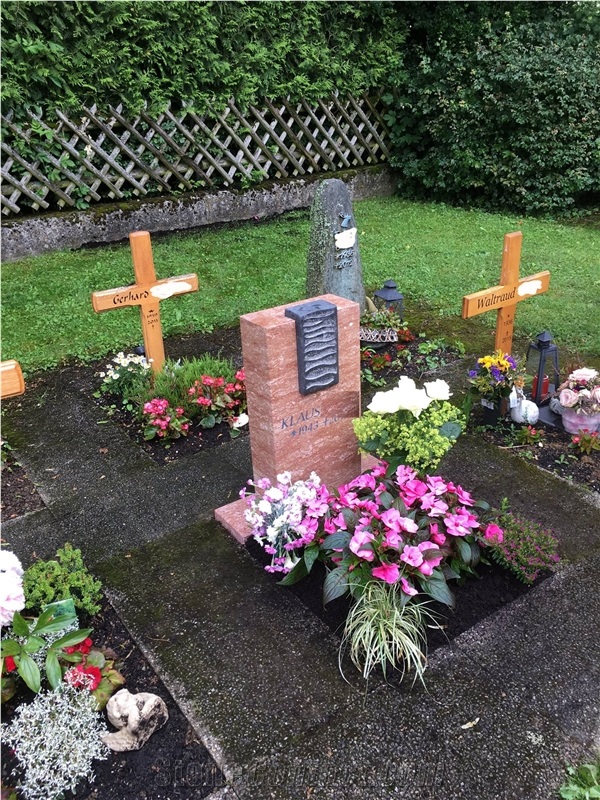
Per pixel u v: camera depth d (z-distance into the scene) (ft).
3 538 10.87
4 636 8.46
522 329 18.51
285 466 10.40
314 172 33.86
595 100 28.58
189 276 14.67
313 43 31.01
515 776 6.88
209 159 29.53
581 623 8.70
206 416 14.24
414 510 8.97
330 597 8.23
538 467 12.22
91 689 7.64
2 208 25.59
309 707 7.70
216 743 7.31
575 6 29.86
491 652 8.30
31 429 14.28
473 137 31.19
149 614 9.14
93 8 25.05
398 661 8.17
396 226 29.30
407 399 9.47
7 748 7.20
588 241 26.25
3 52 23.59
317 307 9.83
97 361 17.44
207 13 27.04
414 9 32.99
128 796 6.81
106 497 11.91
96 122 26.35
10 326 19.24
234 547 10.46
